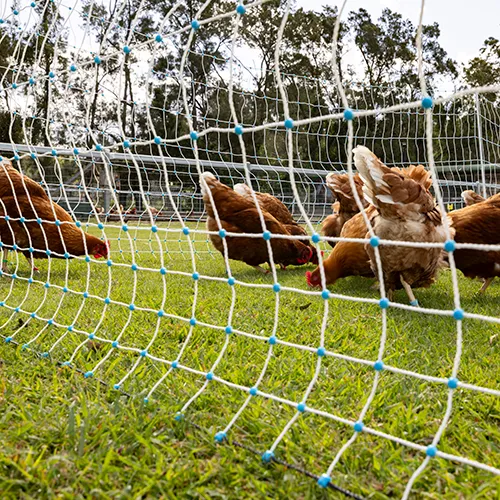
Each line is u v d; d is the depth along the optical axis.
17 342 3.07
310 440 1.92
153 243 10.89
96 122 7.09
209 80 13.76
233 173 14.81
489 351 2.99
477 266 4.84
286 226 7.51
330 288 5.46
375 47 21.08
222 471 1.71
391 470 1.72
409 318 3.86
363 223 5.01
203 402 2.24
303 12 17.78
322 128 14.56
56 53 3.28
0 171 5.45
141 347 3.01
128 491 1.58
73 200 13.66
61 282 5.32
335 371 2.66
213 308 4.10
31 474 1.66
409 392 2.37
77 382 2.45
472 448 1.87
